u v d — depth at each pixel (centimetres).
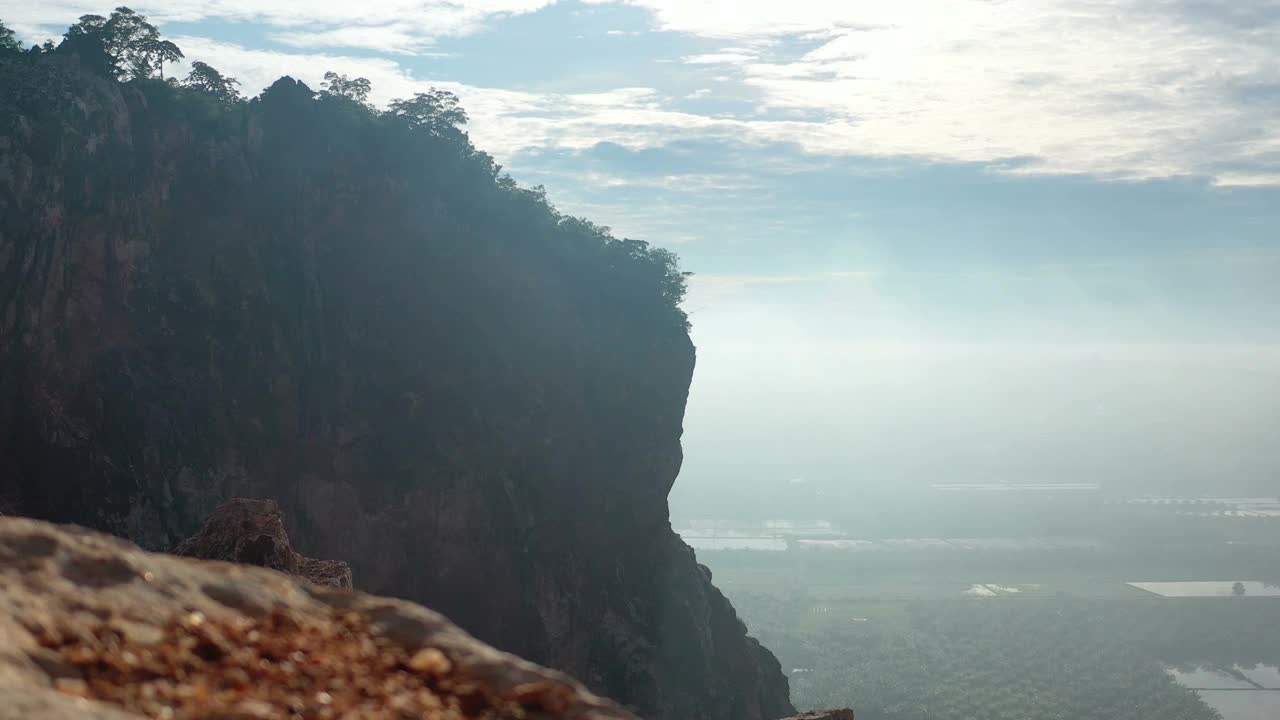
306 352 13262
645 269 15588
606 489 14938
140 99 12594
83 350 11688
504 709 880
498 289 14525
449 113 14888
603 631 14600
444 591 13688
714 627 15875
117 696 712
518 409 14362
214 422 12444
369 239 13862
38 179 11319
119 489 11588
